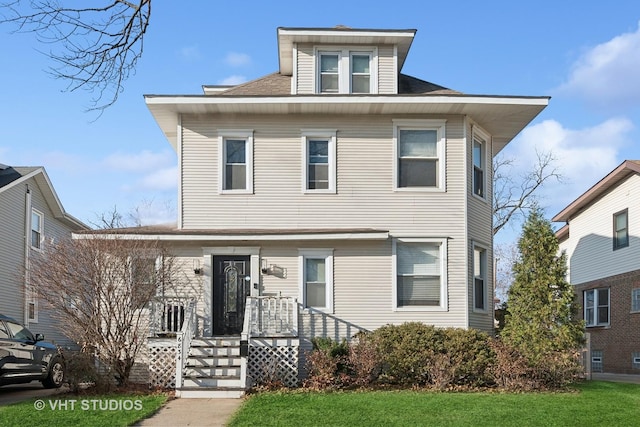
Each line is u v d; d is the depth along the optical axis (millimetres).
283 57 20734
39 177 26719
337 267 18766
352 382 16250
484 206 20484
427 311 18750
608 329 28312
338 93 19359
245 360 15539
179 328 17203
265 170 19125
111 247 16203
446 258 18969
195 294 18359
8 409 12820
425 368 16484
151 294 16453
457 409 12961
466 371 16406
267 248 18719
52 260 16094
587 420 12141
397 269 18891
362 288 18734
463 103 18531
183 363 15672
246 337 15680
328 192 19062
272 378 16359
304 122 19297
